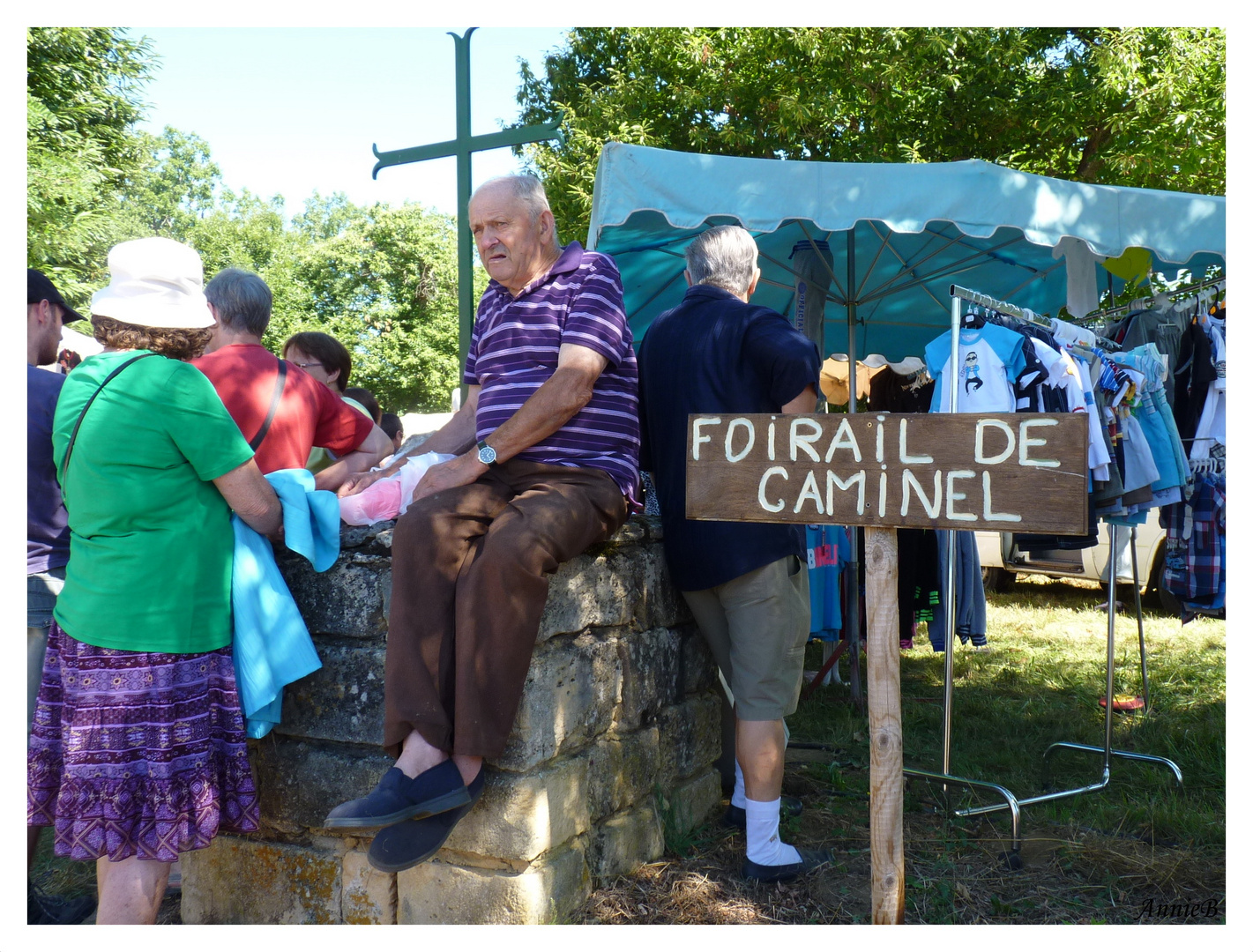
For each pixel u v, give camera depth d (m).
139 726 2.15
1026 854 2.98
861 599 5.25
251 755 2.61
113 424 2.16
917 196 3.96
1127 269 4.78
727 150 11.42
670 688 3.08
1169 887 2.73
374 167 4.26
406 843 2.17
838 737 4.27
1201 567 4.42
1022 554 8.56
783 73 11.27
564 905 2.46
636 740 2.85
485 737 2.19
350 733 2.49
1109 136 10.93
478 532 2.37
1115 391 3.58
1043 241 4.15
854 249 5.60
